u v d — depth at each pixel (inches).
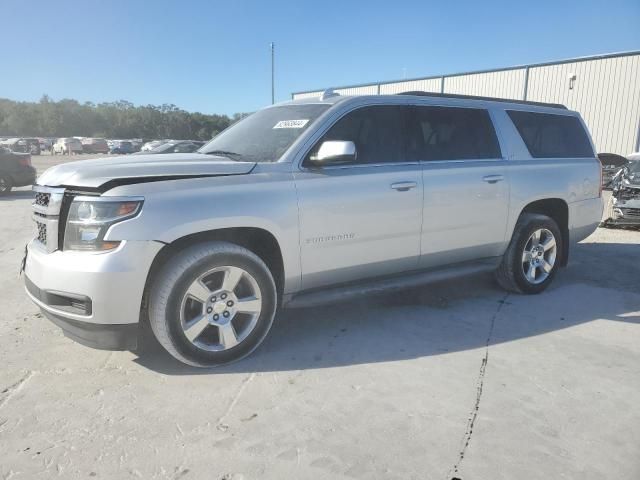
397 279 179.2
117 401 123.4
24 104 4409.5
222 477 96.5
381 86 1204.5
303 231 151.9
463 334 169.0
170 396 126.0
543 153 217.9
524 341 163.8
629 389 132.5
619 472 99.2
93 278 125.0
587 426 114.9
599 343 163.2
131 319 129.6
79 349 153.4
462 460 102.1
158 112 4559.5
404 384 133.5
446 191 181.6
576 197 225.8
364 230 164.1
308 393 128.2
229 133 187.6
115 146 2233.0
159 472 97.7
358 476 97.0
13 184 607.5
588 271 256.8
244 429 112.1
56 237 134.6
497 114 205.8
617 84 808.9
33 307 192.2
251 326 145.9
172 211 131.4
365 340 162.9
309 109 171.6
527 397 127.4
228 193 139.9
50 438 108.2
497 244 201.5
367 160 168.1
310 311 189.9
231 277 140.7
